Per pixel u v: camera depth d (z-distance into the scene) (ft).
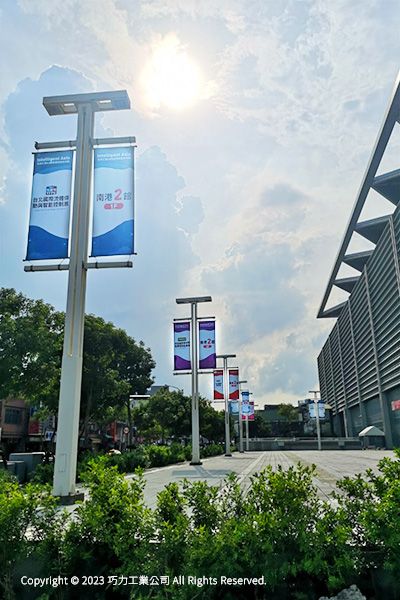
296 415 374.43
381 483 14.61
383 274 154.92
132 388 104.83
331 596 12.53
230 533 13.11
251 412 193.57
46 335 66.74
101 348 84.99
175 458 102.01
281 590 12.78
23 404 160.86
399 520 12.63
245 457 134.31
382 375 166.40
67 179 41.34
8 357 62.03
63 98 43.50
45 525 14.43
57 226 40.37
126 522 14.07
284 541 12.91
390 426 164.14
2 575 13.41
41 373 63.98
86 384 81.97
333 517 13.51
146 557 13.14
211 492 15.65
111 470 16.28
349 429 245.04
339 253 182.29
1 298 68.03
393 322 146.10
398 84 107.14
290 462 96.22
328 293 226.58
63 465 35.91
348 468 72.95
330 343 297.94
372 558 12.98
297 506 13.52
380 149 127.65
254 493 14.83
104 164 41.29
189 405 173.78
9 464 53.88
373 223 155.84
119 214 40.09
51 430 158.30
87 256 41.47
